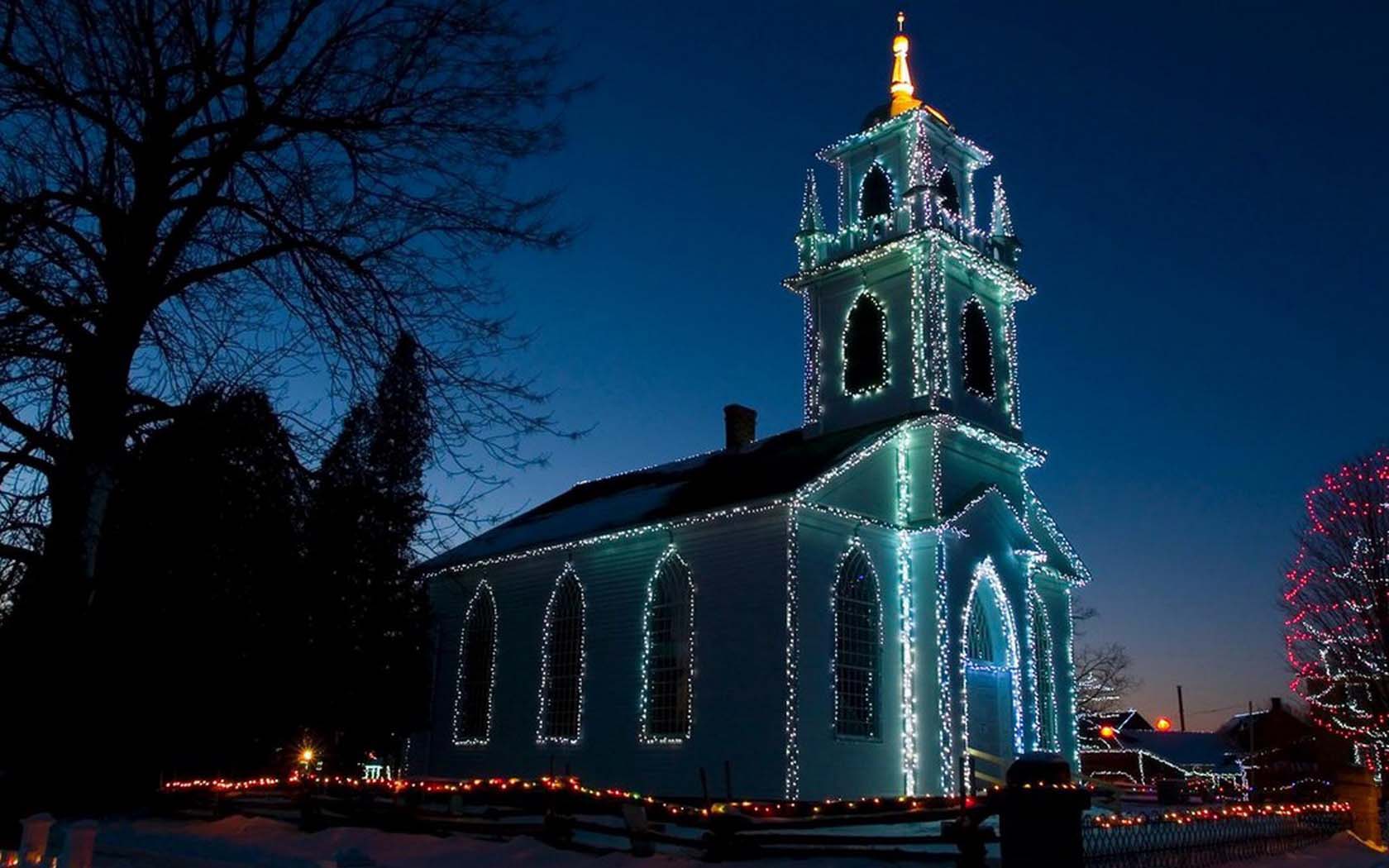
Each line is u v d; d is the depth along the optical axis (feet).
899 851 50.37
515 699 107.96
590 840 57.47
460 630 117.19
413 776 115.55
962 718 91.71
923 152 109.40
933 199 107.24
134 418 43.50
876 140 114.42
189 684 78.38
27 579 44.37
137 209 43.62
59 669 43.91
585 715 99.25
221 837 62.54
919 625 93.76
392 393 44.11
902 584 95.91
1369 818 71.56
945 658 91.76
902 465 99.40
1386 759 130.00
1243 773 162.81
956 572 95.50
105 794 69.00
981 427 102.22
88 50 39.63
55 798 45.60
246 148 44.86
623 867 48.29
